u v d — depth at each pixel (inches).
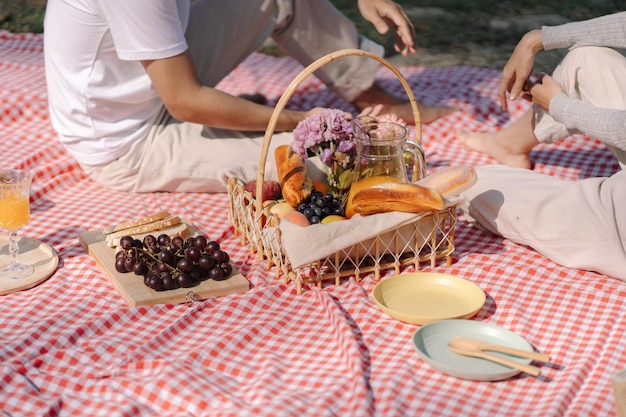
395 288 109.3
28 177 112.3
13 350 97.3
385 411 86.7
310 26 160.1
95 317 105.8
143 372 93.7
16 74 187.6
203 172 140.9
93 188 145.9
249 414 84.9
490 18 253.3
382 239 112.5
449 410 87.5
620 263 112.0
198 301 109.3
